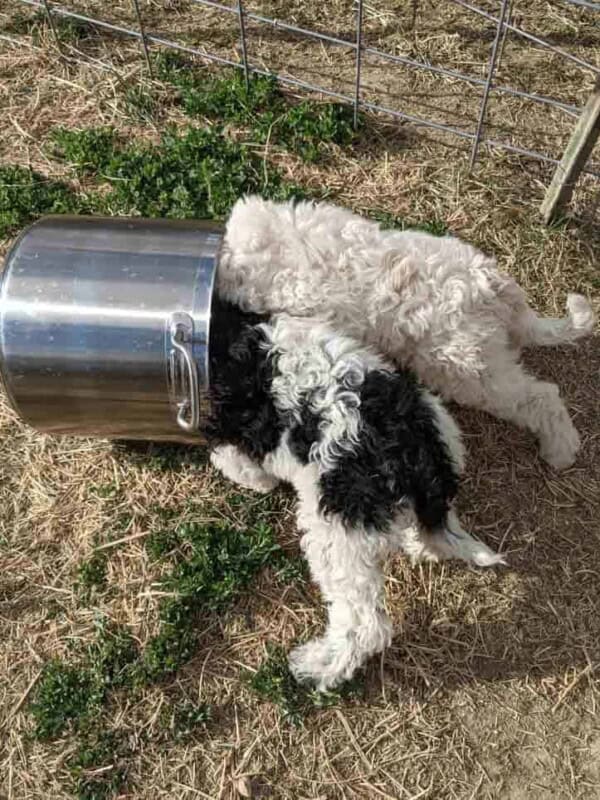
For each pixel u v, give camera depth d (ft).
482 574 3.35
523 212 4.27
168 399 2.97
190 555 3.34
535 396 3.38
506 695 3.12
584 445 3.66
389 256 3.04
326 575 2.80
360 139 4.50
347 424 2.68
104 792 2.89
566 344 3.86
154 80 4.71
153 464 3.51
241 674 3.12
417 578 3.33
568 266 4.11
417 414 2.73
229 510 3.43
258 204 3.32
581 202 4.29
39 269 2.98
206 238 3.07
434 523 2.76
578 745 3.04
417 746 3.02
